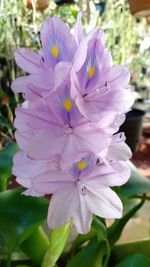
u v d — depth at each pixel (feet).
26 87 0.35
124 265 0.46
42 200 0.48
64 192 0.38
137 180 0.54
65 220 0.37
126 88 0.36
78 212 0.38
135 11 0.99
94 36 0.33
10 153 0.57
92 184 0.38
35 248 0.53
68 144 0.34
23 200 0.47
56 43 0.35
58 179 0.37
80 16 0.34
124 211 0.59
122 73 0.34
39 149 0.34
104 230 0.48
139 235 0.66
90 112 0.33
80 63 0.32
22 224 0.44
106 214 0.39
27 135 0.37
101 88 0.34
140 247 0.57
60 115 0.34
